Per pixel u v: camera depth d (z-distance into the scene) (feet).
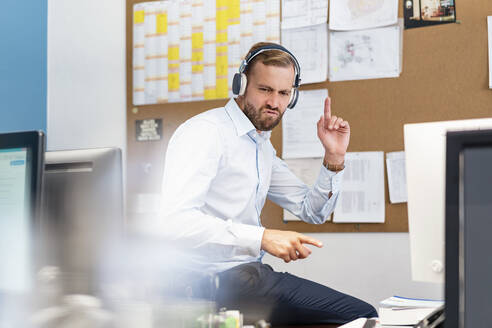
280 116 5.92
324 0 9.11
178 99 9.99
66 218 4.45
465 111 8.24
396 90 8.63
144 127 10.13
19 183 3.55
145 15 10.28
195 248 4.92
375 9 8.79
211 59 9.84
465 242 2.26
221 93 9.74
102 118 10.43
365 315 5.16
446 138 2.34
